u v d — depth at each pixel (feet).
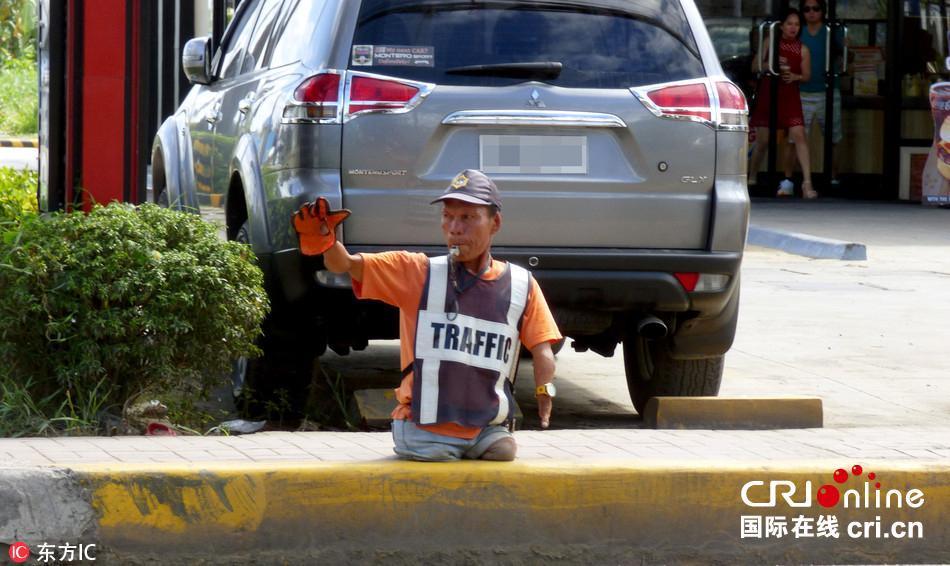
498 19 65.41
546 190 64.34
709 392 73.51
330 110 62.69
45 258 60.75
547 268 64.13
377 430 66.74
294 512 50.31
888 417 75.10
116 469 49.60
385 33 64.03
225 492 49.93
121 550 49.29
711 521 52.90
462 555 51.19
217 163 77.71
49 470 49.16
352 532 50.67
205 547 49.80
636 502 52.31
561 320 66.49
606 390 84.84
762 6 204.03
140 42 82.28
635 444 59.52
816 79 205.77
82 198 81.87
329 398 75.92
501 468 51.44
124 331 60.80
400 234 63.26
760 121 205.05
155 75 207.51
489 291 50.62
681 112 65.67
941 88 195.93
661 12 67.62
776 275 134.00
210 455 54.34
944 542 54.44
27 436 60.08
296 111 63.10
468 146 63.87
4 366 62.39
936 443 60.75
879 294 122.21
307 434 60.13
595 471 52.06
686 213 65.98
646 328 65.82
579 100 64.64
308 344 68.39
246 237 70.13
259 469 50.29
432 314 50.55
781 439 61.62
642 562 52.31
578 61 65.62
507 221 64.08
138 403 64.13
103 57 81.51
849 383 84.89
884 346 97.91
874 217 183.01
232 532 49.93
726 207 65.98
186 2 194.59
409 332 51.01
